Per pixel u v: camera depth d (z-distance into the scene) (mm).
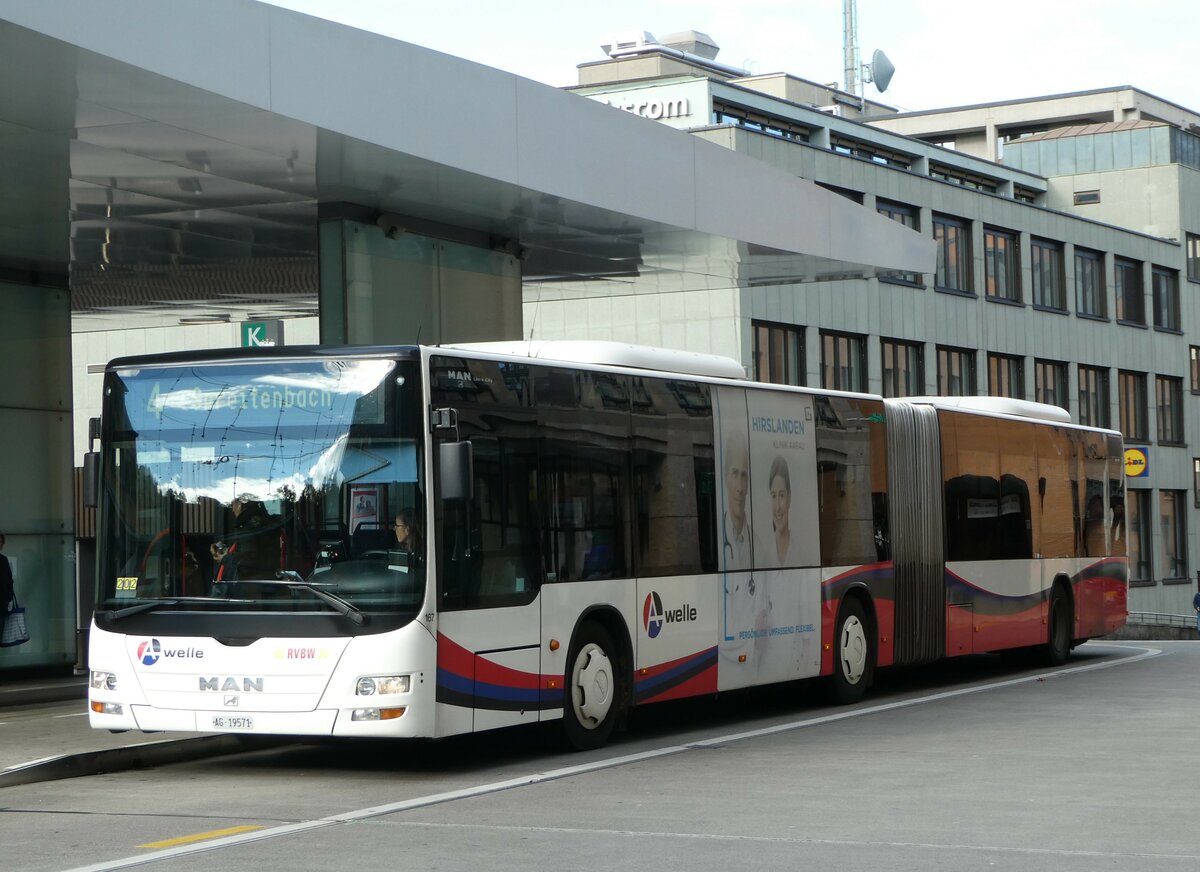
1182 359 60656
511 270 21422
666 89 44562
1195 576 60906
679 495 14523
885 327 44188
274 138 15562
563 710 12812
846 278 26188
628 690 13648
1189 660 24375
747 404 15789
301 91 14914
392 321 19188
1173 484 59938
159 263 21516
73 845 8805
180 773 12180
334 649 11211
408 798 10516
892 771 11523
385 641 11180
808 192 23516
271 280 23078
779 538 16125
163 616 11625
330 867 7961
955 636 19828
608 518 13508
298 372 11742
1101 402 56094
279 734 11297
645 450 14102
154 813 10000
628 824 9242
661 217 20406
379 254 19062
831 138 47562
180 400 11938
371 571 11328
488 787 10961
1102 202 61406
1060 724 14781
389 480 11438
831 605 17031
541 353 13875
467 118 17094
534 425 12680
